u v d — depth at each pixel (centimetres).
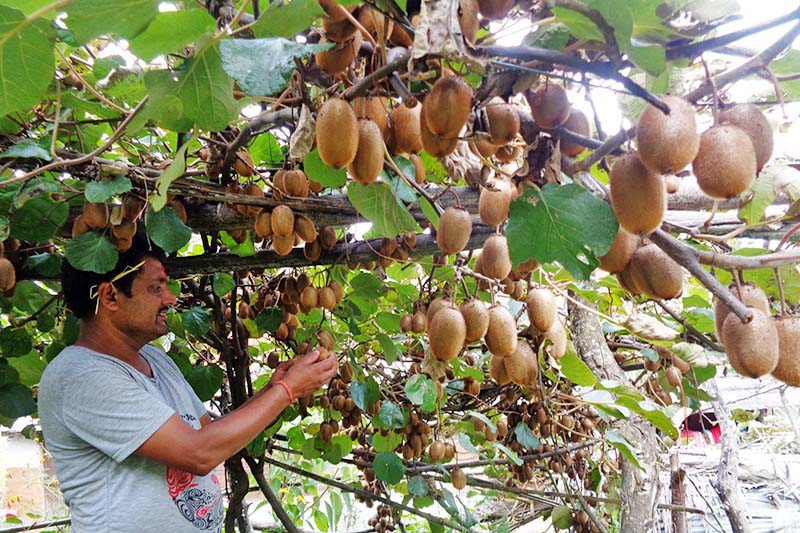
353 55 88
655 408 179
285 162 154
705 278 79
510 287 146
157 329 166
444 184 164
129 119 122
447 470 276
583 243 91
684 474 308
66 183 167
